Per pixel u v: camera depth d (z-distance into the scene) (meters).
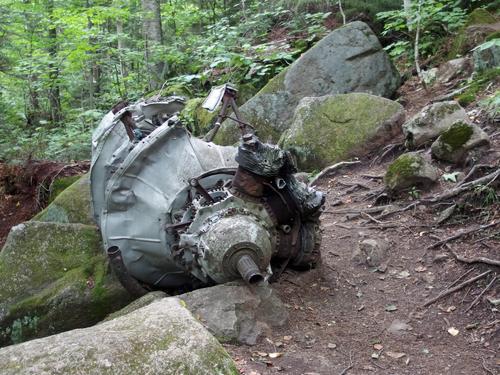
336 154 6.64
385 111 6.70
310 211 4.02
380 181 5.90
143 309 2.49
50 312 4.62
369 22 10.80
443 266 4.29
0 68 11.05
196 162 4.25
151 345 2.19
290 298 4.03
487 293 3.83
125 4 12.52
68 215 6.54
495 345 3.41
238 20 13.52
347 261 4.60
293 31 10.80
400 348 3.48
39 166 8.91
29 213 8.49
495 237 4.34
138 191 4.25
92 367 2.09
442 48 8.67
